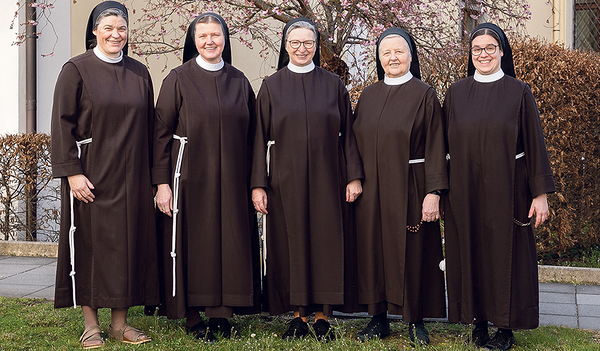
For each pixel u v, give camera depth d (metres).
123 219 3.02
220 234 3.16
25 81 6.21
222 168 3.15
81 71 3.02
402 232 3.08
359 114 3.29
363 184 3.21
